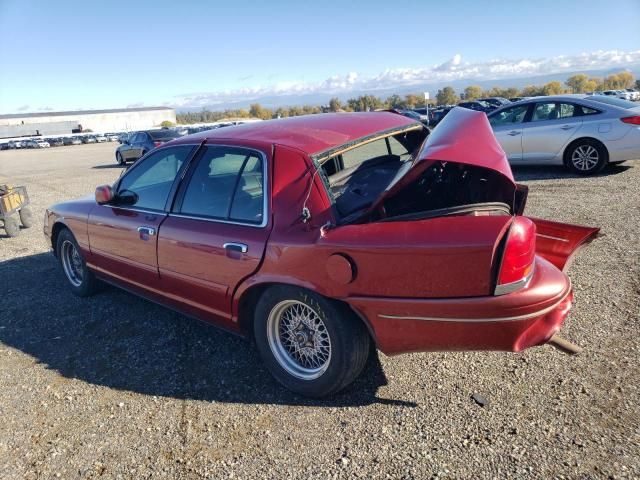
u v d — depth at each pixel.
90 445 2.91
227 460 2.69
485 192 3.26
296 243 2.94
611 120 8.69
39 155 39.44
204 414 3.11
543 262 2.89
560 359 3.29
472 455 2.54
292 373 3.21
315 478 2.51
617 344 3.39
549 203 7.24
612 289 4.21
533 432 2.65
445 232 2.55
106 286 5.32
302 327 3.17
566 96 9.38
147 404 3.26
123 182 4.39
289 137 3.32
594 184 8.25
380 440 2.72
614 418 2.69
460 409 2.90
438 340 2.67
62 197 12.80
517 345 2.59
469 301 2.52
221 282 3.39
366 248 2.69
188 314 3.91
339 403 3.09
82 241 4.83
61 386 3.55
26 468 2.76
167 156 4.01
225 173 3.48
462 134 2.94
